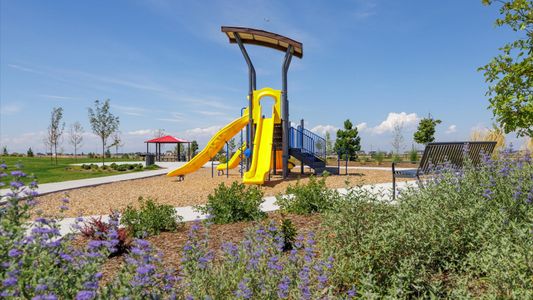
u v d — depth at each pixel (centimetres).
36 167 2517
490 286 285
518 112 639
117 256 450
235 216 655
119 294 232
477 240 351
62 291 236
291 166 1808
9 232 245
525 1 605
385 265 335
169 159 4372
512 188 454
